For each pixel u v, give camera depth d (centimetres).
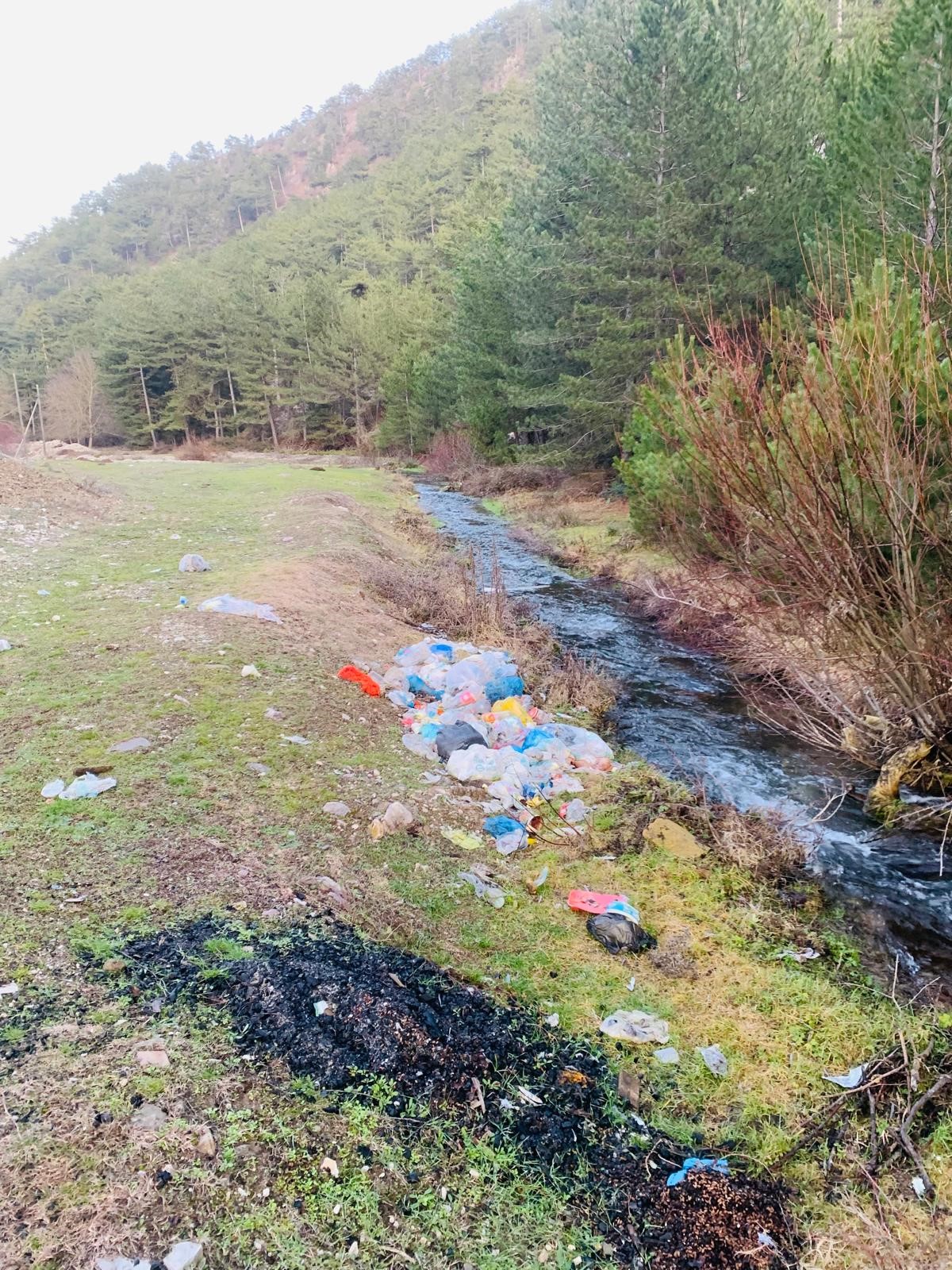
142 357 4734
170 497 1673
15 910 321
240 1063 259
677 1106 283
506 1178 241
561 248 1867
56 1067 244
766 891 433
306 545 1130
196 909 338
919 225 983
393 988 308
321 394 4366
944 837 467
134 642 674
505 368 2336
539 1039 305
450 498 2238
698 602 851
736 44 1638
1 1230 192
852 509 482
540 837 472
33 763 454
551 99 1994
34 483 1389
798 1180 257
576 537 1525
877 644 502
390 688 691
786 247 1474
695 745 658
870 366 423
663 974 355
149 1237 197
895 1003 343
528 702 701
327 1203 219
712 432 511
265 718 554
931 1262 228
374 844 426
